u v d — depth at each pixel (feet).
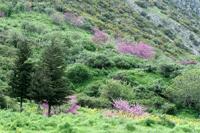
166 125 80.94
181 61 287.28
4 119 82.43
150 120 80.43
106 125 75.05
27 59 122.72
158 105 171.73
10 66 182.91
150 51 285.43
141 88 188.14
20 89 121.60
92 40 270.67
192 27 460.14
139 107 140.87
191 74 182.09
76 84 199.52
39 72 115.14
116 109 138.41
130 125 73.97
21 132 71.46
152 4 462.60
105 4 406.00
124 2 439.22
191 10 547.08
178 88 178.50
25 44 124.47
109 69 218.38
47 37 241.96
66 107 123.44
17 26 263.70
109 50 260.21
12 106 121.60
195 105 174.29
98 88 186.09
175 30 432.25
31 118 84.12
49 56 114.42
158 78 210.79
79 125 76.07
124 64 226.58
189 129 77.20
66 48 231.91
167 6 488.44
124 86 170.09
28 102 141.59
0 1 307.78
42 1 339.57
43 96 112.37
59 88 112.78
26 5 308.81
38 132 72.13
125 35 336.08
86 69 205.05
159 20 434.30
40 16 302.04
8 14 288.71
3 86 143.33
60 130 71.67
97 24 333.83
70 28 298.56
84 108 132.57
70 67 205.05
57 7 332.80
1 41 223.51
